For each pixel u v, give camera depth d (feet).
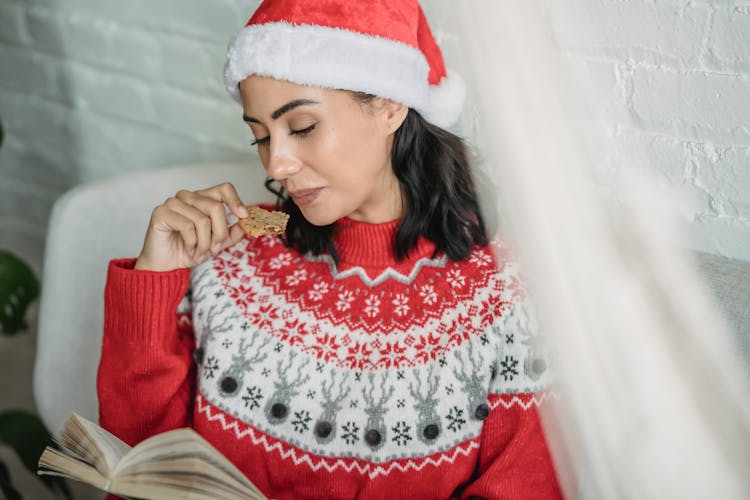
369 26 2.84
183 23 5.01
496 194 3.44
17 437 4.29
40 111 5.96
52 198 6.25
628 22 2.49
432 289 3.40
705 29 2.69
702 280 1.74
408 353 3.34
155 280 3.35
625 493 1.72
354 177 3.02
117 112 5.59
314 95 2.84
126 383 3.47
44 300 4.25
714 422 1.66
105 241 4.24
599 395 1.72
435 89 3.26
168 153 5.51
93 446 2.45
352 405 3.35
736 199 3.01
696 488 1.65
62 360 4.22
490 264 3.43
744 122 2.85
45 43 5.68
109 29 5.34
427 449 3.33
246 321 3.47
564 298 1.71
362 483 3.40
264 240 3.63
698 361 1.69
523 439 3.32
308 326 3.42
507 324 3.33
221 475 2.34
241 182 4.36
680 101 2.77
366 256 3.46
